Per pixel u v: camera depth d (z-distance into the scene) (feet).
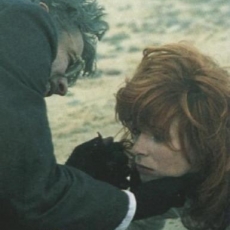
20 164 8.45
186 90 9.64
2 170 8.40
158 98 9.62
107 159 10.52
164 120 9.60
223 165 9.81
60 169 8.98
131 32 30.12
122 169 10.51
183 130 9.63
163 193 9.68
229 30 29.91
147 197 9.62
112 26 30.76
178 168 9.86
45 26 8.88
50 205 8.69
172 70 9.77
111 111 22.52
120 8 32.89
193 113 9.59
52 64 9.59
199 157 9.77
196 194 9.96
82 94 23.84
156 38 29.53
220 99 9.69
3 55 8.56
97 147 10.60
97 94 23.86
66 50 9.72
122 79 25.13
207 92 9.66
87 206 8.91
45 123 8.66
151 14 32.14
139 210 9.60
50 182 8.73
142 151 9.87
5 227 8.87
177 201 9.83
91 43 10.18
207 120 9.63
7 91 8.47
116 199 9.10
